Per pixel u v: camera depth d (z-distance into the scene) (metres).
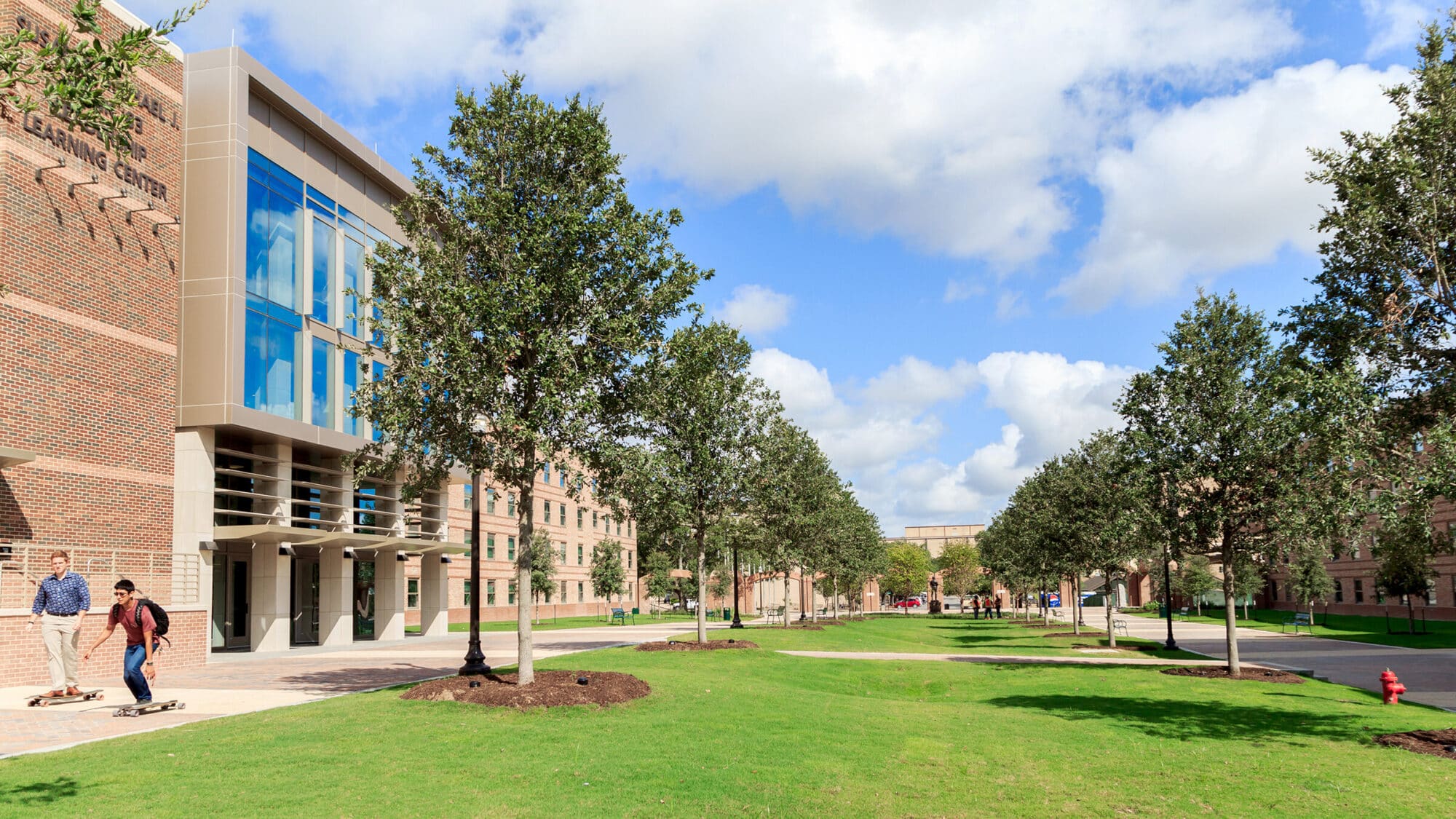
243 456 27.50
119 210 23.33
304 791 8.91
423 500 38.53
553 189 15.68
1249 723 15.16
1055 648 34.09
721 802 9.05
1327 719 15.66
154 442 24.16
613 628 45.41
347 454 31.20
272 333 27.98
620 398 16.28
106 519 22.42
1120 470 23.41
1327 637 41.56
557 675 16.97
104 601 21.94
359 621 38.00
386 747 10.96
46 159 21.23
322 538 28.30
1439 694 20.41
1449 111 12.68
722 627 45.81
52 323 21.20
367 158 33.06
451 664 22.27
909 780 10.41
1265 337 21.42
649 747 11.36
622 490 16.89
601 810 8.66
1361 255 13.37
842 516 48.31
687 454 27.03
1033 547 42.22
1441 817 8.96
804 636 35.78
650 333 16.33
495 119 15.65
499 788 9.31
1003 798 9.71
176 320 25.45
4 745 10.80
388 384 15.34
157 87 24.84
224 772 9.56
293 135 29.53
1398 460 12.55
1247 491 21.62
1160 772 11.05
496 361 14.54
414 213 16.72
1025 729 14.30
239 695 15.65
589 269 15.45
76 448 21.70
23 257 20.50
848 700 17.27
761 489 29.64
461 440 15.17
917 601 106.00
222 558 29.55
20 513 20.23
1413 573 42.75
